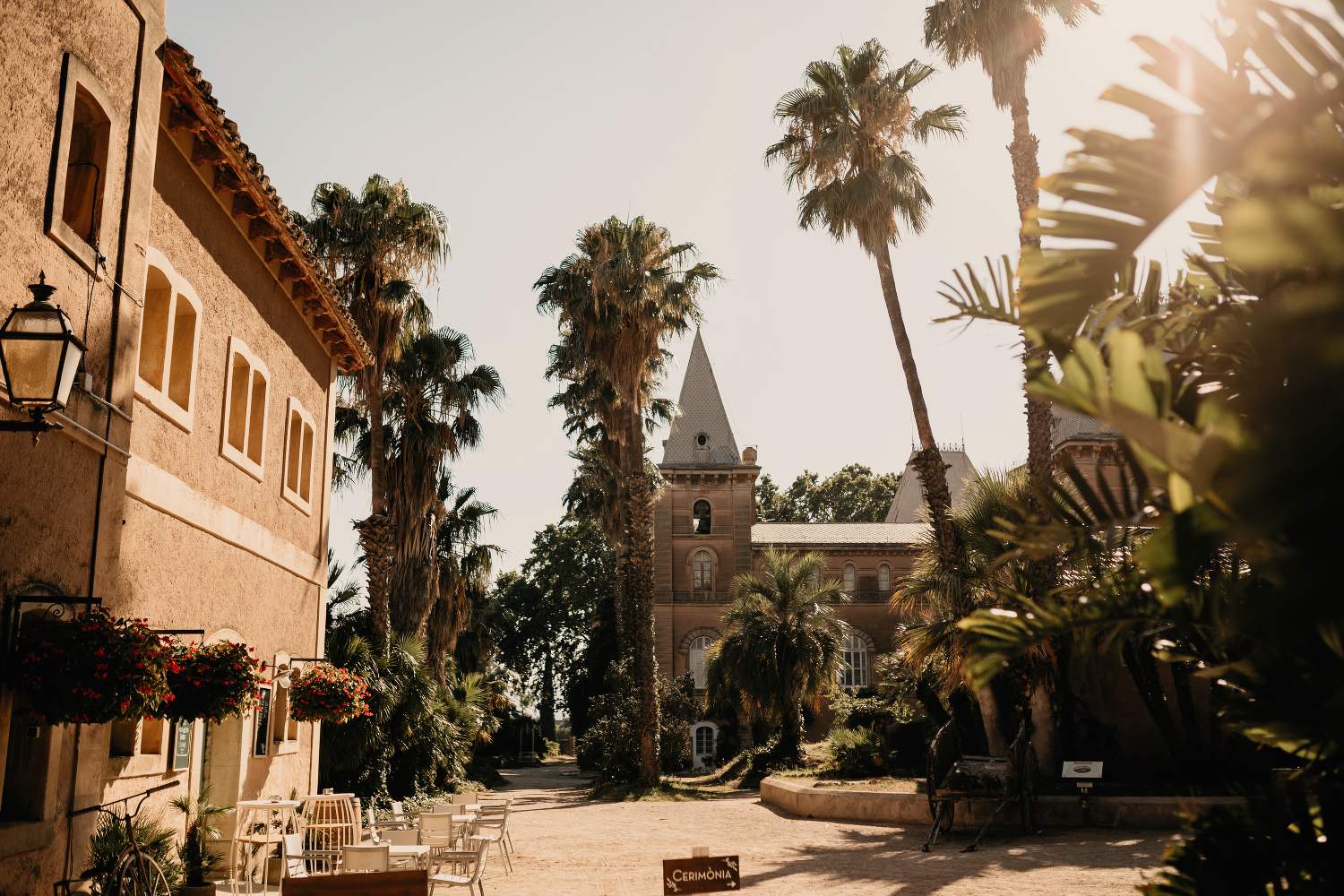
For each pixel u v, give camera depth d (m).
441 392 27.02
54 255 7.70
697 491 54.22
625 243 29.27
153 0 9.38
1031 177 20.34
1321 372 1.41
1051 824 17.66
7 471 7.01
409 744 23.66
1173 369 2.50
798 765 32.22
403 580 27.50
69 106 7.85
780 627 32.06
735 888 7.12
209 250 11.80
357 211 23.02
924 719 27.05
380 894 6.67
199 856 10.43
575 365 34.75
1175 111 1.70
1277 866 2.41
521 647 66.94
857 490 84.88
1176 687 19.70
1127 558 2.38
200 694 8.91
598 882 13.45
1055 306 1.83
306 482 16.42
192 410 11.11
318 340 16.83
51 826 7.46
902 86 23.28
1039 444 19.06
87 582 8.16
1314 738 2.26
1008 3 20.08
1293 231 1.43
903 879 13.09
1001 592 2.50
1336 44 1.62
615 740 31.73
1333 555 1.33
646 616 29.81
